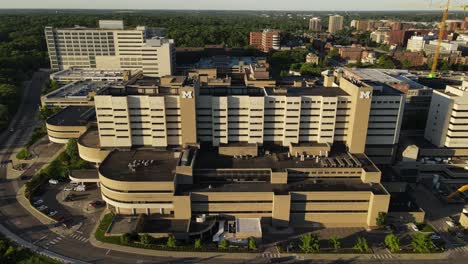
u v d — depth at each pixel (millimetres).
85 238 130625
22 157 186625
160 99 155500
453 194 155875
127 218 139125
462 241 131125
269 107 162625
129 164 146875
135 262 119062
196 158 156000
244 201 137000
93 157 168125
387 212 137375
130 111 159125
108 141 164750
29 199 153625
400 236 133375
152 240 127125
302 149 159000
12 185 167375
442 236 134125
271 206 138000
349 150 165000
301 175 147250
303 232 135500
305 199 136375
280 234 134125
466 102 175500
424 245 121938
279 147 167750
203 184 142875
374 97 166000
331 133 166125
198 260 120250
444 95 181625
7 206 150125
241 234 128875
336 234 134500
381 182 152875
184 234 128375
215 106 158750
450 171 173625
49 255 121500
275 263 119250
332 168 146625
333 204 137500
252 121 162750
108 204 146000
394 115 169500
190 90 152500
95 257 120938
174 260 120125
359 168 146500
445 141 186125
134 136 164250
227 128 163500
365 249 122375
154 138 163500
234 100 159750
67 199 154625
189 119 157125
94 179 161000
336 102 160000
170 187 134875
